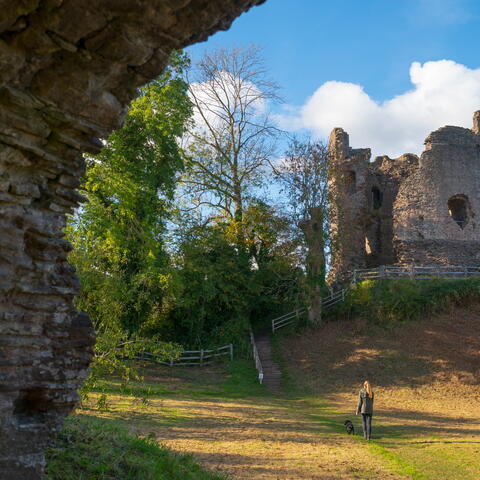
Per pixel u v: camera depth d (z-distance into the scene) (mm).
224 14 5336
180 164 27000
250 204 33562
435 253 35219
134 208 19672
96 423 8727
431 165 36812
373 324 28406
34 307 5375
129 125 24016
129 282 23625
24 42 4953
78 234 15266
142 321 27109
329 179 31094
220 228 33125
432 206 36250
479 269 34375
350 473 9078
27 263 5336
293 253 29625
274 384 23812
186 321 29094
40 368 5418
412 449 11703
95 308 13805
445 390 21656
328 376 24094
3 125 5102
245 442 11289
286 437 12320
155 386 20922
